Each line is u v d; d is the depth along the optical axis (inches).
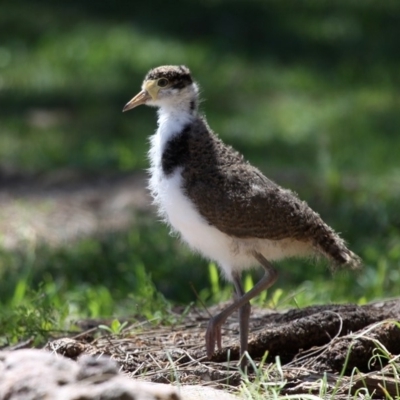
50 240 552.7
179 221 321.4
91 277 502.9
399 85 916.6
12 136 778.8
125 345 342.3
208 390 278.5
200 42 1015.6
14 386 234.2
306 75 938.7
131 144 759.1
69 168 687.1
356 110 847.1
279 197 313.9
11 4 1100.5
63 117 832.3
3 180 658.2
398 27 1067.3
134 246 532.1
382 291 462.0
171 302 438.6
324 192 596.1
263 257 319.3
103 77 927.0
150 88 334.6
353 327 333.7
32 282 492.4
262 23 1067.9
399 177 660.7
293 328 328.5
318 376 306.7
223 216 310.8
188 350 334.6
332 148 746.8
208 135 325.4
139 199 603.5
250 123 817.5
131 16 1082.7
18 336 377.4
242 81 922.7
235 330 362.3
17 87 901.2
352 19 1088.2
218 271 496.4
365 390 285.0
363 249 519.2
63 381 233.5
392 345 325.4
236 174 315.6
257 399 271.6
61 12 1088.8
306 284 478.9
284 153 744.3
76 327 381.7
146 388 231.9
